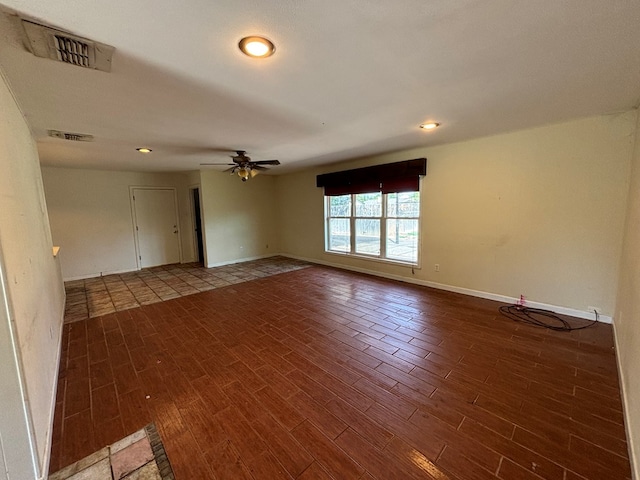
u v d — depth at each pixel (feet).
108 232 19.35
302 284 16.10
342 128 10.14
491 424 5.66
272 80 6.28
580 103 8.16
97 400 6.61
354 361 8.05
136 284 16.66
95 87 6.40
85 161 15.53
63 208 17.62
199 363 8.12
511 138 11.44
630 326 6.47
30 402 4.37
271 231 24.89
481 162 12.39
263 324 10.71
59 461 5.00
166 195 22.02
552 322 10.25
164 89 6.61
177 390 6.93
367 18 4.23
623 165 9.22
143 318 11.52
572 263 10.48
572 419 5.74
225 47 4.96
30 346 5.05
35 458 4.37
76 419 6.01
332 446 5.23
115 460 5.01
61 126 9.07
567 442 5.20
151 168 18.95
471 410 6.06
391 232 16.74
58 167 17.26
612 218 9.57
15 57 5.04
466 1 3.90
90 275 18.66
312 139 11.73
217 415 6.07
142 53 5.09
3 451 4.09
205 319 11.32
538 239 11.16
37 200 9.31
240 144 12.34
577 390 6.61
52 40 4.61
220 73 5.90
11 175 5.47
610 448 5.05
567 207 10.41
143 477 4.68
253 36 4.64
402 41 4.87
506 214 11.89
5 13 3.94
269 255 24.81
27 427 4.26
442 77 6.31
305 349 8.79
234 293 14.64
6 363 4.08
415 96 7.36
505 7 4.04
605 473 4.59
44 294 7.45
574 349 8.39
